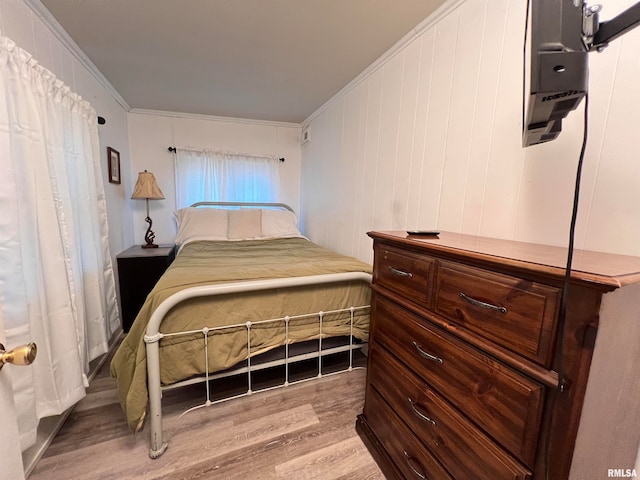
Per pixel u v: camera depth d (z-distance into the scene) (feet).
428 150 5.16
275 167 11.95
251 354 4.66
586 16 1.65
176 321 4.17
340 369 6.40
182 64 6.77
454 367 2.79
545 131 2.21
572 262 2.15
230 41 5.78
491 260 2.37
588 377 1.85
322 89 8.23
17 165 3.62
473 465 2.59
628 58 2.67
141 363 3.87
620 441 2.35
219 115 10.89
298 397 5.40
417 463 3.28
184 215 10.03
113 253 8.09
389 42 5.75
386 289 3.87
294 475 3.83
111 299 6.75
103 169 7.49
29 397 3.52
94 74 6.94
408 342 3.44
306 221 11.82
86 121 5.62
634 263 2.17
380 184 6.59
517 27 3.63
